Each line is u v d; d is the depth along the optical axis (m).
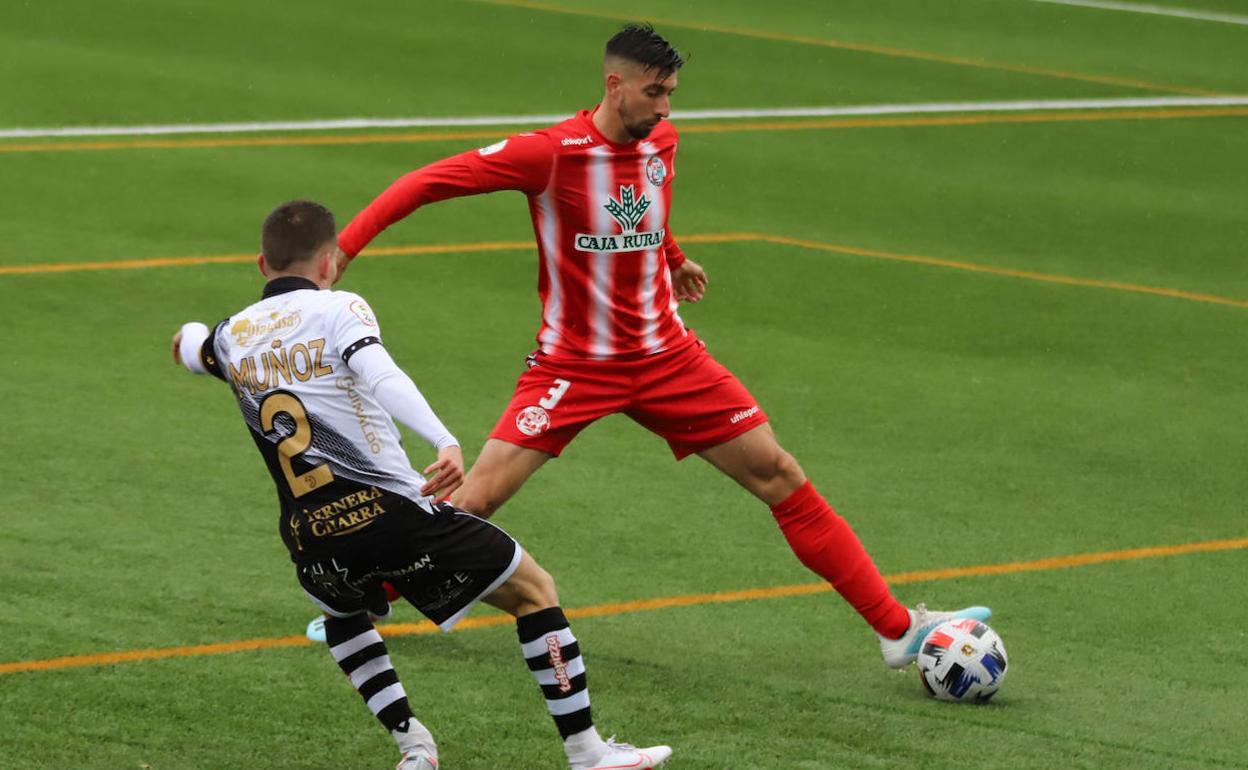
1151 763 18.09
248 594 21.97
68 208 42.28
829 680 20.28
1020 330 37.38
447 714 18.78
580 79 61.97
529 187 19.33
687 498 26.53
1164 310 39.47
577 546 24.33
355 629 16.80
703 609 22.39
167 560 22.95
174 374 31.20
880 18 77.69
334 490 16.00
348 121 53.75
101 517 24.34
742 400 20.19
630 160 19.48
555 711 16.67
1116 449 30.06
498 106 57.25
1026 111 62.00
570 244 19.56
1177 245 45.53
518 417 19.95
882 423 30.86
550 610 16.70
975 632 19.69
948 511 26.61
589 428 29.59
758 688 19.91
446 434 15.32
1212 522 26.67
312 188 45.62
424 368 32.44
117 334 33.34
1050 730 18.94
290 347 15.96
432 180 18.84
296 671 19.69
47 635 20.28
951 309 38.66
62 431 27.84
